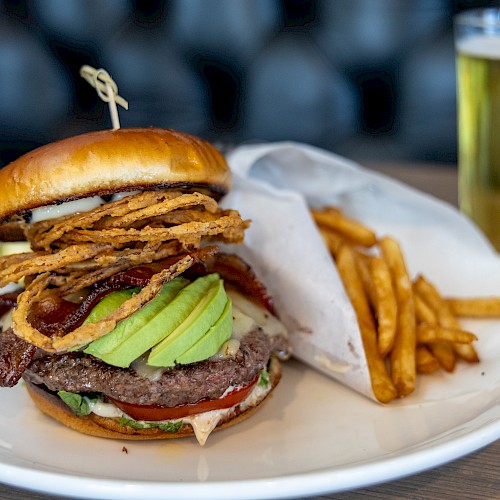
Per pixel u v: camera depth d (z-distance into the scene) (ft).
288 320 1.76
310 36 3.68
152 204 1.43
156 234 1.42
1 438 1.49
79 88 3.88
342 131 3.77
